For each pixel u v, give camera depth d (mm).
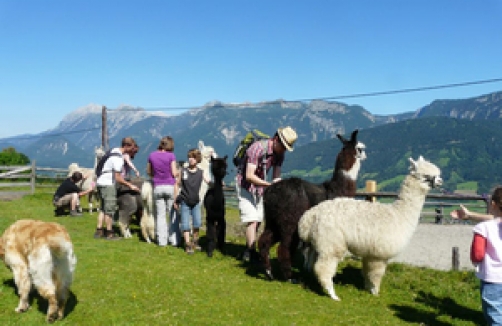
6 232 5379
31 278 5254
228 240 10375
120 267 7199
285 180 7113
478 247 4465
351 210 6434
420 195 6281
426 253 11227
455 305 6766
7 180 24516
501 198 4469
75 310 5395
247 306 5852
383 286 7355
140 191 9641
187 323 5199
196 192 8523
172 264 7656
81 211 13578
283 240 6980
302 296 6434
